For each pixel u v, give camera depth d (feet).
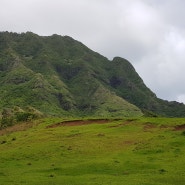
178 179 143.13
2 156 203.10
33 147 223.71
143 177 146.82
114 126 296.51
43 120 382.01
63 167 168.35
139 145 213.46
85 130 283.18
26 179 144.97
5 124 425.69
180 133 239.30
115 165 168.55
